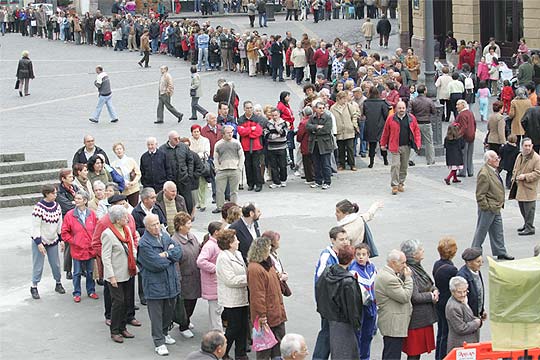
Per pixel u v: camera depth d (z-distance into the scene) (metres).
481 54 71.19
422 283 22.20
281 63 69.75
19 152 42.91
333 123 40.72
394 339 21.81
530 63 57.50
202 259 24.61
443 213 36.38
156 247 24.02
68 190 30.64
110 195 28.39
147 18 101.62
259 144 39.94
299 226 35.06
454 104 53.97
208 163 36.84
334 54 65.81
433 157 44.66
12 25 116.69
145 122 55.62
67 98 65.06
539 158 32.72
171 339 24.91
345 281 21.20
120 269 24.97
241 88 67.06
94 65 82.31
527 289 19.31
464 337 21.44
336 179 42.34
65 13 108.56
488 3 73.94
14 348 24.69
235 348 24.05
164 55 88.81
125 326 25.53
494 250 30.58
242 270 23.56
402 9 85.12
